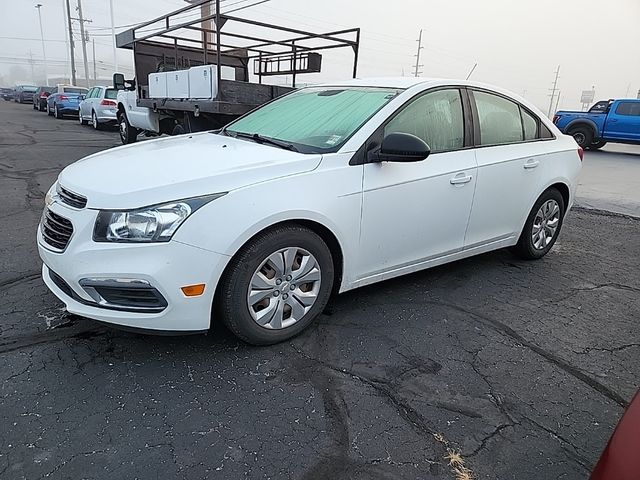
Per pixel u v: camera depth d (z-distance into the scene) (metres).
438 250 3.58
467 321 3.32
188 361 2.67
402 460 2.06
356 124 3.13
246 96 6.89
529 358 2.91
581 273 4.39
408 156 2.86
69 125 17.91
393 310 3.41
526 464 2.08
